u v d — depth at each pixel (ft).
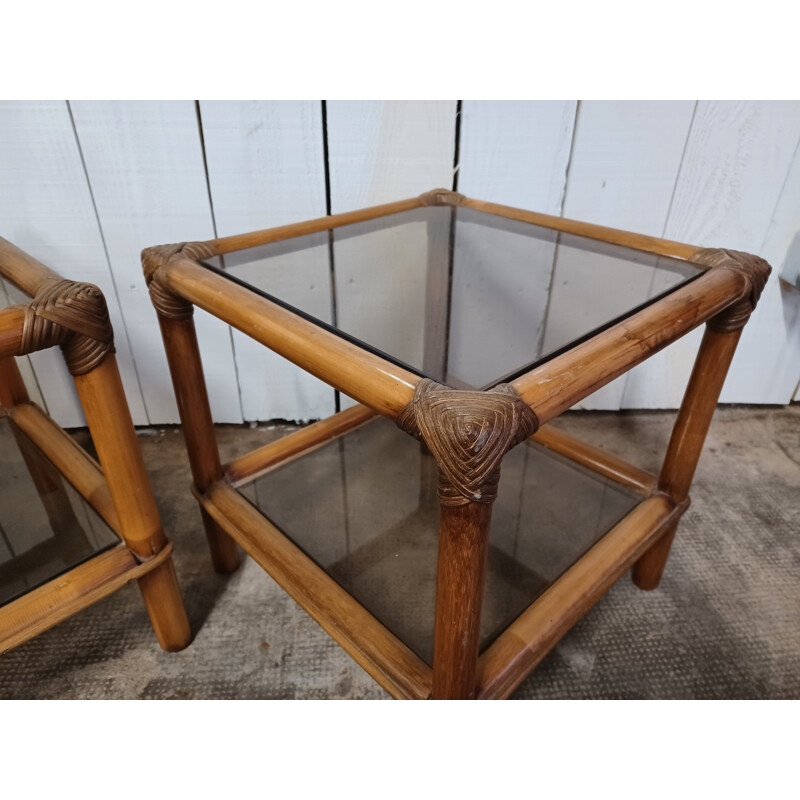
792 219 3.76
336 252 2.52
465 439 1.39
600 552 2.56
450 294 2.17
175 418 4.21
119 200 3.42
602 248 2.59
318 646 2.81
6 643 2.15
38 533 2.51
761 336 4.18
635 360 1.71
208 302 2.04
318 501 2.96
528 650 2.21
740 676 2.67
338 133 3.37
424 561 2.64
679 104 3.40
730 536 3.40
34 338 1.81
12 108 3.09
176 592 2.62
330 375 1.64
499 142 3.48
